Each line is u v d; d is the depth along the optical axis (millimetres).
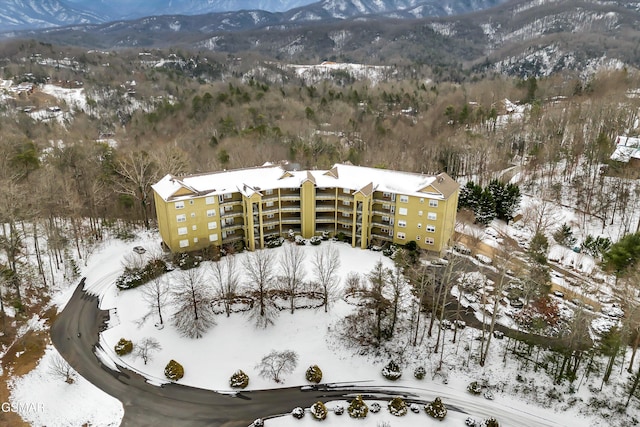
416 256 83938
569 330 63062
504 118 161625
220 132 140500
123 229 98625
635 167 104188
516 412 56312
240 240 89188
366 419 54969
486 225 99562
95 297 76188
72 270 81438
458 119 153250
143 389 58906
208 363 63375
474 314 71875
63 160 103875
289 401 57781
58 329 68500
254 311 70750
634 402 56375
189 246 84938
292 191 89750
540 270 73812
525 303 70938
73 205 87750
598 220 98000
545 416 55688
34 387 57188
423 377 61281
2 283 68062
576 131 123812
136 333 67938
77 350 64500
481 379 60781
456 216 95688
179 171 103312
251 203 83938
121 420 54344
